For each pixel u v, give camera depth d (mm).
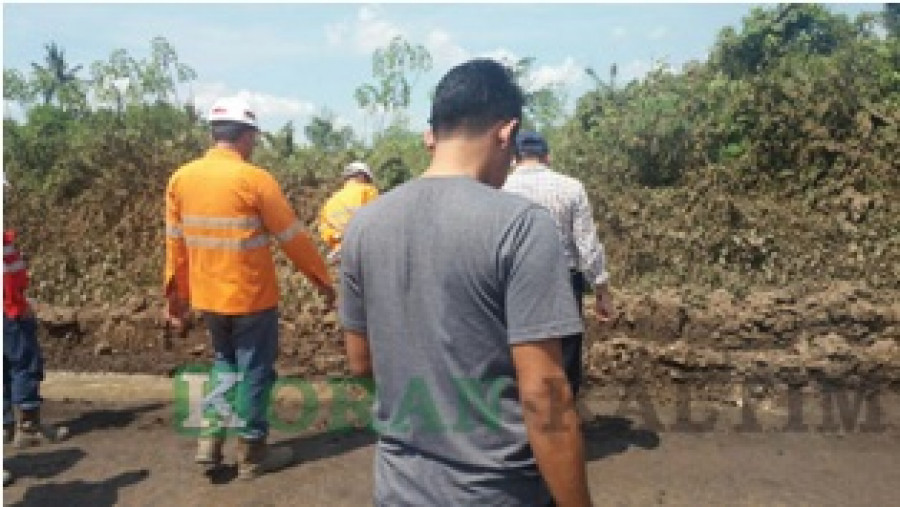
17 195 10031
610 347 5301
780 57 11922
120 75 12500
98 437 4723
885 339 5309
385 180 10367
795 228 7449
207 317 4016
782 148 8570
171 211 4027
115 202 9328
